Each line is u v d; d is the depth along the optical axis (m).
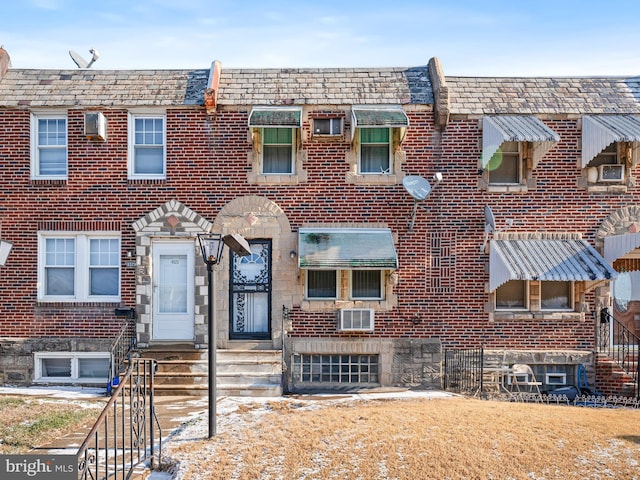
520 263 12.05
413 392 12.31
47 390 12.34
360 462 7.18
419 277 12.95
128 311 12.86
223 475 6.98
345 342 12.84
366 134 13.31
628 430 8.30
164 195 13.06
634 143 12.91
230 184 13.05
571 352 12.80
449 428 8.33
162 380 11.98
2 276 13.04
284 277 12.92
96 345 12.94
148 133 13.33
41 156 13.31
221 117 13.09
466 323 12.94
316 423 8.82
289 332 12.89
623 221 12.97
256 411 10.02
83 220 13.06
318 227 12.98
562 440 7.81
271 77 13.80
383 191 13.02
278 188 13.05
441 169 13.05
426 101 13.09
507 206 13.00
